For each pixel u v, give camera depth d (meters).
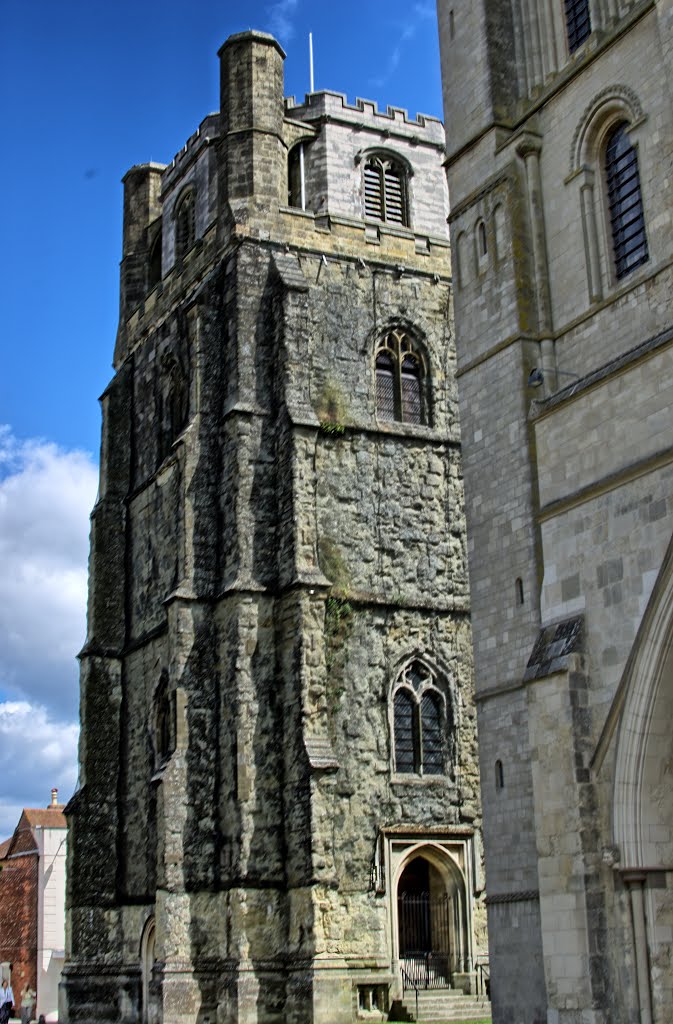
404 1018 43.31
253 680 45.25
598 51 32.84
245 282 50.38
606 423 29.20
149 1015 43.38
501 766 32.09
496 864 31.83
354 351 51.62
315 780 43.06
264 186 52.34
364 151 57.72
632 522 27.80
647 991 26.05
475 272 35.84
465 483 34.81
